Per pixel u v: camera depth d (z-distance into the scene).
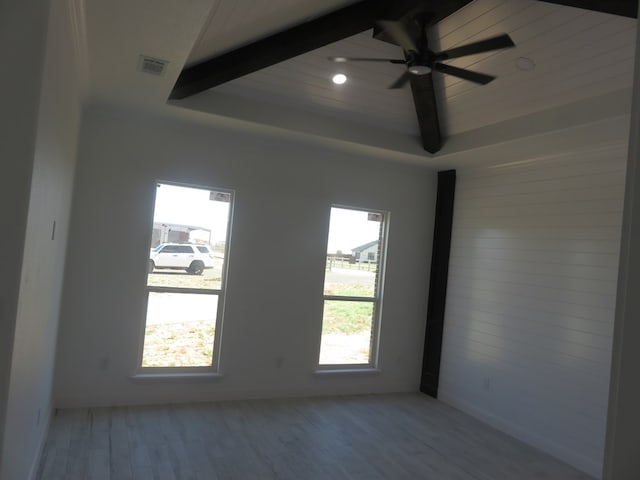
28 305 2.10
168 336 4.70
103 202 4.39
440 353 5.58
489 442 4.33
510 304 4.75
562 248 4.28
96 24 2.69
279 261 5.08
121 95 3.92
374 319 5.68
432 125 4.71
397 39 3.07
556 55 3.44
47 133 2.13
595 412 3.85
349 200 5.42
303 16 3.24
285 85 4.32
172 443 3.72
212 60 3.68
